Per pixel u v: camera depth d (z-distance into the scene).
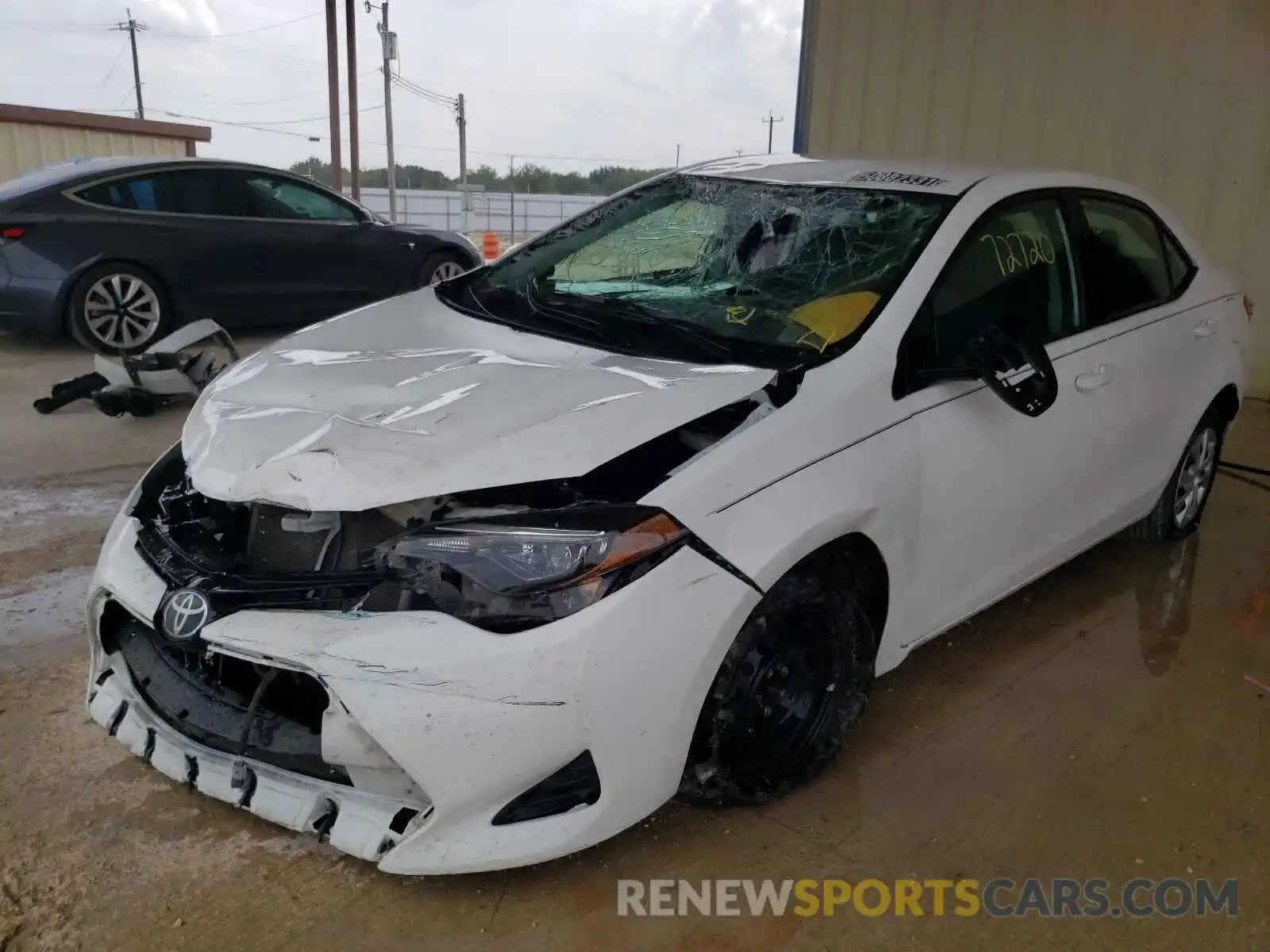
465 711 1.99
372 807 2.12
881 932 2.23
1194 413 3.95
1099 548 4.36
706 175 3.58
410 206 36.84
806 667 2.52
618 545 2.08
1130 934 2.26
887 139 8.12
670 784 2.24
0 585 3.67
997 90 7.60
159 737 2.34
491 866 2.07
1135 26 7.02
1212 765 2.88
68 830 2.41
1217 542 4.47
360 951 2.10
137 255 7.30
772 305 2.88
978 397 2.85
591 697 2.04
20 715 2.86
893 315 2.72
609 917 2.22
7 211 6.86
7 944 2.08
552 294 3.21
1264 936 2.27
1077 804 2.69
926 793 2.69
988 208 3.08
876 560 2.61
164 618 2.18
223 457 2.32
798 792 2.66
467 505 2.22
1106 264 3.52
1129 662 3.43
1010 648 3.49
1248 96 6.79
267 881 2.27
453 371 2.62
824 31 8.15
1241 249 7.05
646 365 2.63
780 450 2.35
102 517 4.33
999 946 2.21
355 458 2.18
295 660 2.03
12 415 5.79
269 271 7.98
